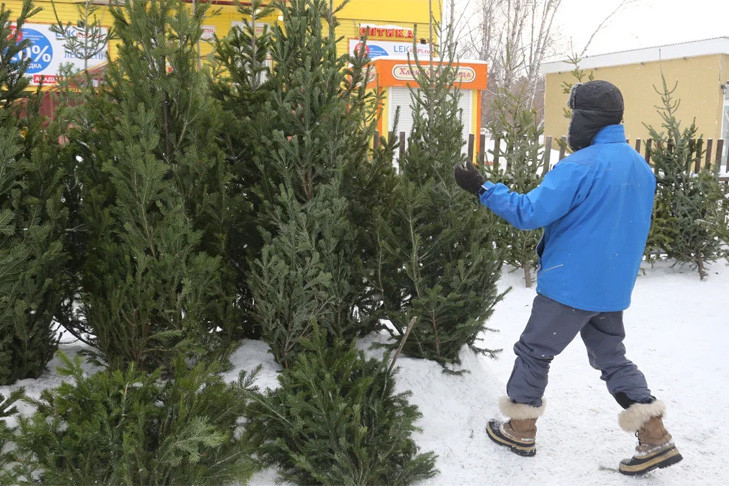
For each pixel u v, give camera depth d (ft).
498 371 13.93
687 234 21.52
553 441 10.96
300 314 10.36
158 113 9.95
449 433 10.65
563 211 9.23
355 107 12.48
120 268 9.44
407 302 11.88
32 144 9.95
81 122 11.60
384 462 9.05
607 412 12.12
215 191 10.84
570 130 9.93
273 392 9.50
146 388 8.02
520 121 21.20
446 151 11.71
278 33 11.27
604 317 9.94
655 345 15.66
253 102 12.19
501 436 10.37
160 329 9.77
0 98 9.79
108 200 10.16
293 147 10.66
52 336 10.52
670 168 21.65
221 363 10.30
